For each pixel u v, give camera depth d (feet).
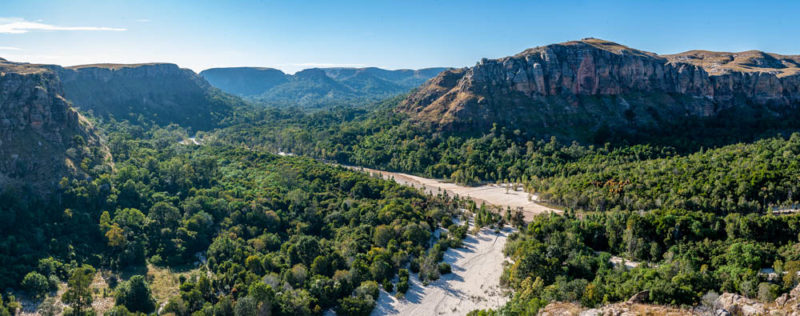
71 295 297.74
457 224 489.67
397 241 414.62
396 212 462.60
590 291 258.16
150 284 353.51
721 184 445.37
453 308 320.70
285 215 481.46
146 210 472.85
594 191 510.99
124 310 287.69
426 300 332.19
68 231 404.16
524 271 331.77
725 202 421.59
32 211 410.11
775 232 340.59
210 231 445.78
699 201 430.61
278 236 440.04
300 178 614.34
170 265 389.60
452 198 594.24
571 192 529.04
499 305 320.29
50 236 391.65
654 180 491.72
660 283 243.19
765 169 445.78
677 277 259.19
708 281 259.39
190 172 580.30
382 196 556.51
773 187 419.13
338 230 450.71
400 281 351.87
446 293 342.03
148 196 501.56
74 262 367.86
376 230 421.18
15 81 507.71
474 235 459.32
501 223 481.87
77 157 506.07
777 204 414.41
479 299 331.57
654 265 336.70
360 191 570.05
